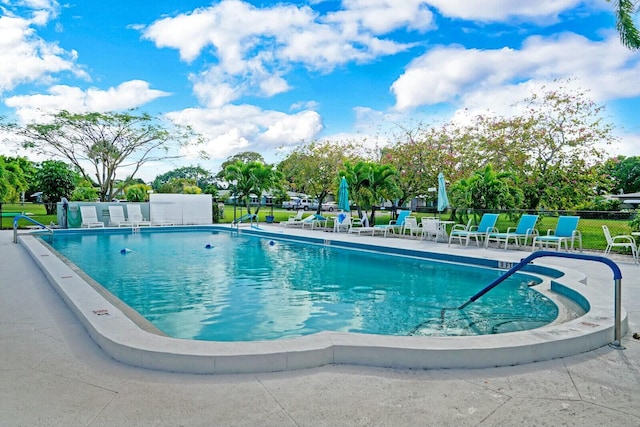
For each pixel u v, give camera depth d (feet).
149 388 8.90
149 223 64.23
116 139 76.43
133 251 38.60
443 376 9.64
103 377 9.45
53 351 11.05
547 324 16.10
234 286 23.35
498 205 43.52
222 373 9.64
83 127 73.20
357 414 7.86
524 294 21.09
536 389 8.98
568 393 8.79
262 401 8.36
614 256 30.50
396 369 10.03
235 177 69.56
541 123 49.78
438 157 58.39
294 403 8.29
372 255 35.76
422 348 10.09
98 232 55.98
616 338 11.69
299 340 10.69
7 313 14.83
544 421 7.63
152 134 77.66
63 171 87.20
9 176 78.38
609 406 8.22
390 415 7.84
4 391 8.71
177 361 9.73
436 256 31.94
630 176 119.44
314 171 76.33
